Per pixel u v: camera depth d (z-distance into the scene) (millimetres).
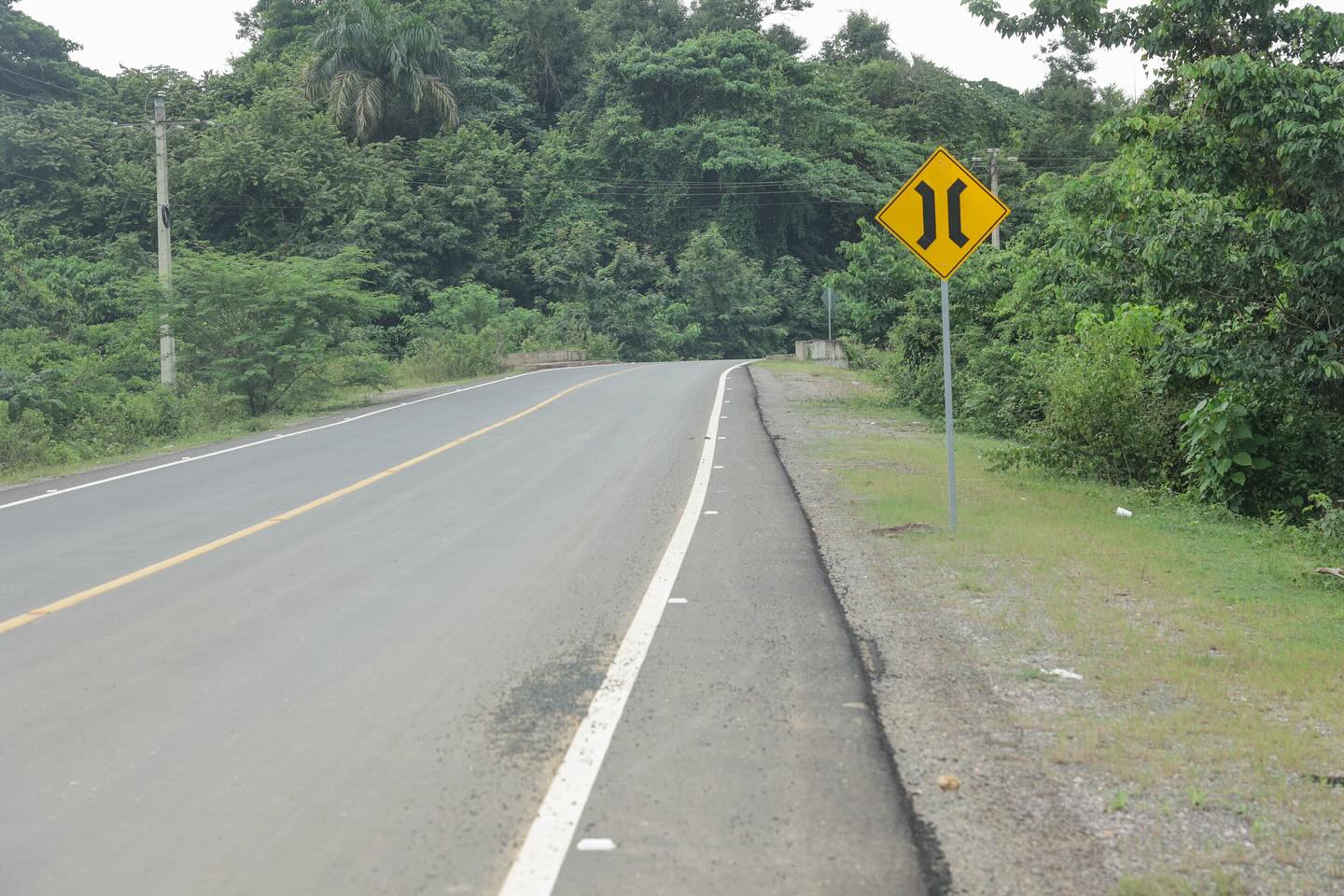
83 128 52688
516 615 7637
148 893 3947
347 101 61469
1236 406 12883
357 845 4289
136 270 45875
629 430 19266
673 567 9000
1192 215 12211
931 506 11672
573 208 66250
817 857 4117
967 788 4727
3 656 6891
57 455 18641
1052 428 14977
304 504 12531
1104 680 6113
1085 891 3867
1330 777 4840
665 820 4434
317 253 52250
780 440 17797
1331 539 10641
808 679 6148
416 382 35625
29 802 4742
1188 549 10086
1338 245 11312
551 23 78438
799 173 67562
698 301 64562
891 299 28078
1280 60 12961
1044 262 17297
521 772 4957
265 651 6910
